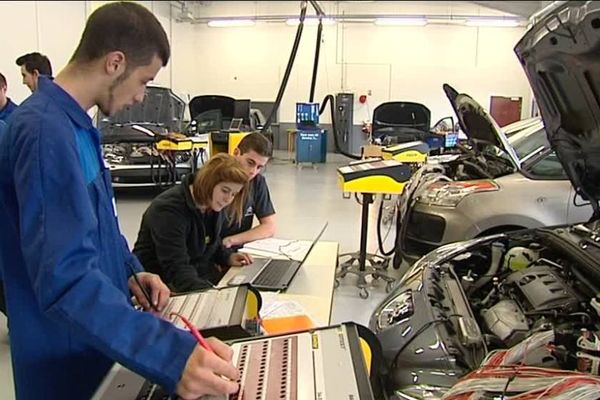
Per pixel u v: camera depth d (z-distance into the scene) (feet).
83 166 3.86
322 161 41.06
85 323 3.10
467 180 14.29
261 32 45.44
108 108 3.95
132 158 25.54
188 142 25.02
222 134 27.78
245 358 3.52
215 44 46.37
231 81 46.52
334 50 44.73
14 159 3.48
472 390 4.60
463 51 43.60
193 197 7.64
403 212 14.37
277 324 5.91
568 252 7.39
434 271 8.06
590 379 4.33
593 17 5.52
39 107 3.60
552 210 12.86
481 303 7.34
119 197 26.40
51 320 3.44
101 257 4.10
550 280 6.98
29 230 3.28
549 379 4.41
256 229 10.10
